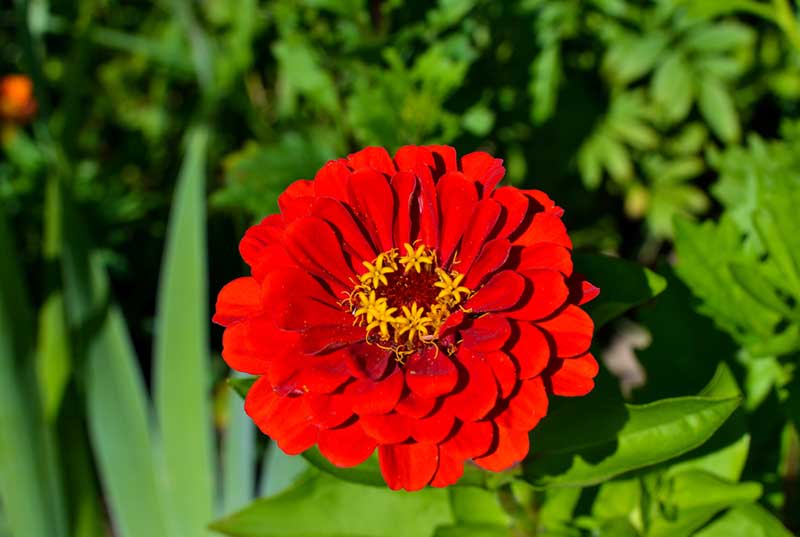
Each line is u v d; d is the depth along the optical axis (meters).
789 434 0.39
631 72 0.49
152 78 0.65
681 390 0.39
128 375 0.47
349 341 0.31
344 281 0.32
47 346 0.49
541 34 0.48
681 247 0.37
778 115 0.57
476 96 0.47
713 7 0.43
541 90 0.48
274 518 0.37
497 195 0.31
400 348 0.31
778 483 0.39
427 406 0.29
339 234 0.31
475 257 0.31
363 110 0.43
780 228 0.36
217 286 0.59
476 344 0.30
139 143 0.63
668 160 0.55
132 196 0.59
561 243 0.30
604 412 0.33
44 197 0.58
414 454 0.30
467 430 0.30
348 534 0.37
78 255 0.47
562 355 0.30
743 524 0.35
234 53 0.51
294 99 0.51
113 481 0.46
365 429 0.29
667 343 0.39
